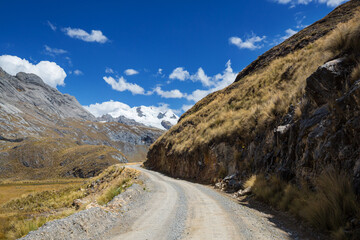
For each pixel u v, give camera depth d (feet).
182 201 34.73
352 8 104.01
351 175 18.19
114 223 22.82
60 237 17.22
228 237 17.28
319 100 27.50
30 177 435.12
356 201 16.34
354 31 27.35
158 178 79.20
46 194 97.76
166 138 138.41
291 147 30.86
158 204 32.73
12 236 24.90
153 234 19.06
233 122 61.98
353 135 19.21
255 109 53.52
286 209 24.73
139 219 24.58
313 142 24.77
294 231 18.17
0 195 148.25
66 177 431.02
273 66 76.89
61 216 29.99
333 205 17.26
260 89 68.80
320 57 39.96
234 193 39.86
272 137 40.06
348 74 24.52
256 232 18.21
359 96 19.31
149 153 174.29
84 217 20.95
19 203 84.48
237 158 50.60
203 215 25.11
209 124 80.18
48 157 532.73
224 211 26.76
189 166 80.94
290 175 29.63
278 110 42.34
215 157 62.13
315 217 17.80
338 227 15.85
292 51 99.55
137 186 46.60
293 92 41.24
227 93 122.31
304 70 47.83
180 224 21.77
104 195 39.58
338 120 21.88
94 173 435.53
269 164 36.88
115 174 95.25
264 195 29.89
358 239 13.83
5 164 475.31
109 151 553.64
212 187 52.85
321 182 20.53
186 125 123.24
